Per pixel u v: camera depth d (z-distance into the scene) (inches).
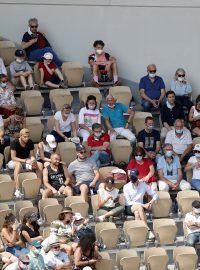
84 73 2326.5
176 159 2124.8
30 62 2292.1
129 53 2330.2
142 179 2090.3
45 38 2304.4
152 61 2332.7
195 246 2018.9
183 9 2331.4
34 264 1876.2
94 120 2186.3
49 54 2257.6
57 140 2155.5
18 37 2322.8
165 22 2330.2
